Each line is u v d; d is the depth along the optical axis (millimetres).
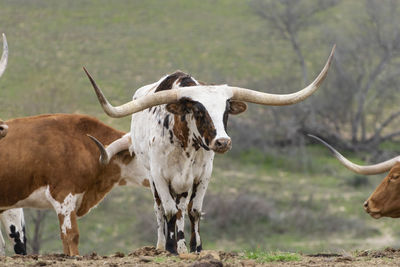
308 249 72000
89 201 33344
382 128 118000
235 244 78188
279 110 119750
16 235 35125
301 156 108688
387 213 28156
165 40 148625
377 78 131125
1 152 31672
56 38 135625
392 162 28000
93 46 135375
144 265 23078
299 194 93000
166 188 27734
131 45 141125
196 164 27484
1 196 32031
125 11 162750
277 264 23828
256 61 142750
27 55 122000
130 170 33719
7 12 145125
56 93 100250
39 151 31797
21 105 93000
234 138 111688
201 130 25312
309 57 145250
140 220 78875
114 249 72562
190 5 174750
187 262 23469
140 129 29422
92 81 24328
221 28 161500
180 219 27953
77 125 32969
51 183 31766
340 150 116750
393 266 23172
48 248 68125
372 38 130125
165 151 27328
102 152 28562
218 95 25562
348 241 77875
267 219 83312
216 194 88125
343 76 122625
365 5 142625
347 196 92875
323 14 161750
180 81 27250
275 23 139625
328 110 120562
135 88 110438
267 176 101188
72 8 156500
